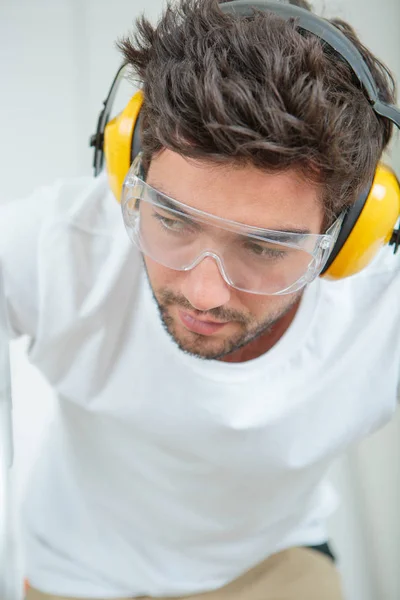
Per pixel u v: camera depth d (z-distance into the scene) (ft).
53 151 6.99
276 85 2.41
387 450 6.48
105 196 3.72
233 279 2.81
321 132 2.44
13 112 7.13
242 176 2.51
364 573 6.15
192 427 3.65
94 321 3.61
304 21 2.71
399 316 3.70
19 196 6.73
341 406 3.75
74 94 7.13
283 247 2.72
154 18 3.24
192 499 3.91
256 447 3.72
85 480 4.05
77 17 7.18
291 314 3.60
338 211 2.87
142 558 4.09
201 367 3.54
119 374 3.68
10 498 4.86
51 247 3.59
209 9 2.63
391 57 6.08
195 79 2.45
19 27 7.23
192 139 2.45
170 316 3.14
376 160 2.89
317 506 4.45
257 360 3.60
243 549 4.16
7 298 3.64
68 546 4.12
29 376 6.42
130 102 3.07
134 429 3.75
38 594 4.14
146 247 2.91
